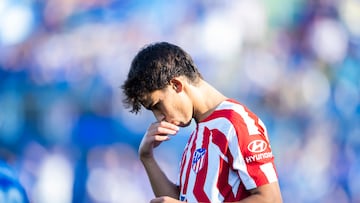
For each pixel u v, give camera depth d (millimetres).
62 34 35594
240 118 11211
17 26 35438
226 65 36469
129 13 36250
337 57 38281
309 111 37031
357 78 38375
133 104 11727
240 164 10930
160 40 36281
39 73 35062
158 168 12695
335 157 36688
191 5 36719
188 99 11555
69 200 32750
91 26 35781
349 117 37688
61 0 35750
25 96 34625
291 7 37969
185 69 11617
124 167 33406
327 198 35844
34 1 35781
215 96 11711
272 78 36812
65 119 34375
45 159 33344
